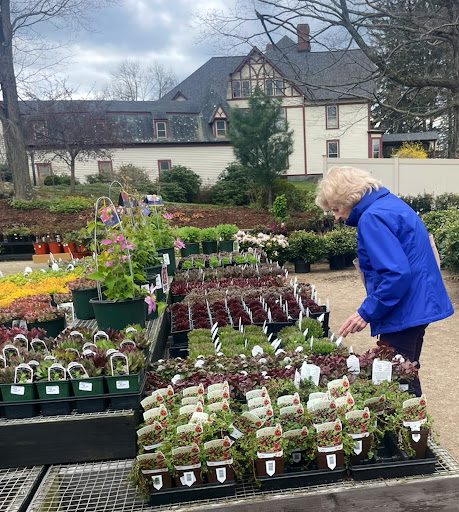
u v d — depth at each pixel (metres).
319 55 29.17
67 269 6.62
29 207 19.30
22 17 18.94
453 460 1.98
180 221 17.58
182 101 30.77
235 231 9.70
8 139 20.62
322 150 28.08
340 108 27.42
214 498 1.85
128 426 2.12
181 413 1.98
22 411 2.17
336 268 10.30
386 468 1.87
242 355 2.71
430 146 32.41
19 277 6.16
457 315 6.21
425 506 1.83
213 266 7.17
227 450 1.83
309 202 19.48
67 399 2.18
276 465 1.85
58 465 2.13
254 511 1.78
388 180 13.56
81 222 15.09
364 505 1.80
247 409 2.06
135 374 2.21
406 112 13.44
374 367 2.23
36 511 1.80
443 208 13.14
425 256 2.35
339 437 1.85
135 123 28.25
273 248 9.66
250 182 22.45
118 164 27.78
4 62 19.61
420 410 1.95
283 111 28.06
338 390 2.08
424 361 4.64
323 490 1.81
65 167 28.39
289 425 1.92
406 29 12.40
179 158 28.19
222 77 35.62
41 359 2.43
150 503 1.84
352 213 2.48
